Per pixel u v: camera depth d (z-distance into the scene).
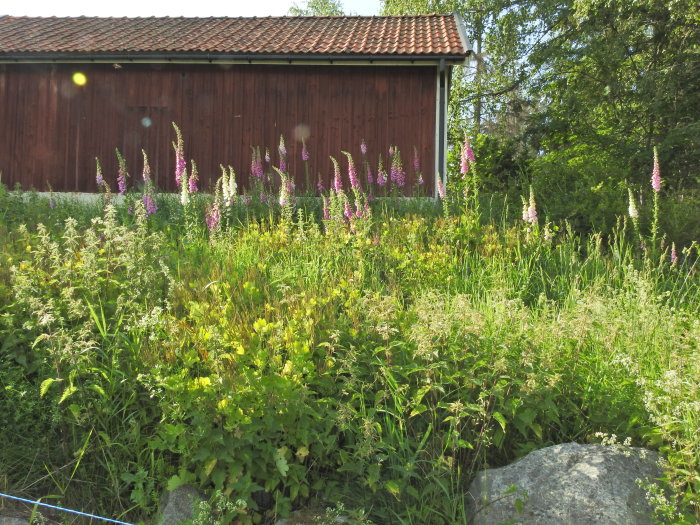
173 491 3.32
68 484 3.54
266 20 16.97
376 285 5.89
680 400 3.46
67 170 14.28
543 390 3.64
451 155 17.06
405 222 8.32
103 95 14.24
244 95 13.98
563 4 19.02
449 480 3.50
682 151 14.41
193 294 4.77
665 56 16.12
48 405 3.75
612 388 3.86
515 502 3.19
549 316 5.21
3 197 9.73
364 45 13.79
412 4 25.72
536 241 7.40
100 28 16.06
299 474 3.36
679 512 3.01
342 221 7.21
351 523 3.23
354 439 3.65
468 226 7.40
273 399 3.38
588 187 10.05
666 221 8.44
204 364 3.75
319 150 13.81
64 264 4.56
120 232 5.16
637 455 3.38
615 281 6.28
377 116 13.70
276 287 5.32
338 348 4.08
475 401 3.77
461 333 4.09
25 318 4.08
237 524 3.27
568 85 17.80
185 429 3.29
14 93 14.39
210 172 14.04
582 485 3.19
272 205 10.20
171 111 14.12
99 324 4.08
